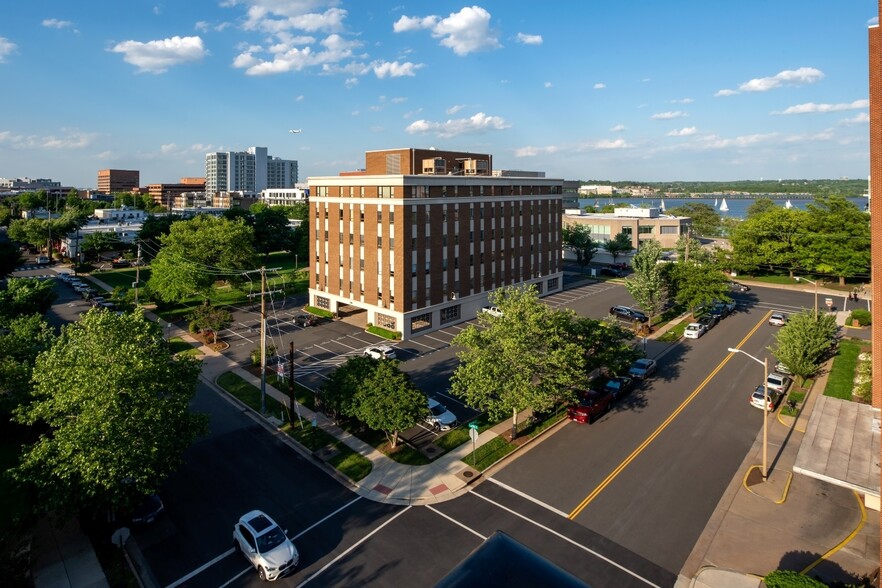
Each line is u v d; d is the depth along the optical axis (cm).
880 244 1792
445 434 3338
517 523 2466
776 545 2300
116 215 15125
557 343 3219
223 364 4675
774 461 3017
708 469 2933
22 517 2330
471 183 6125
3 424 2967
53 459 2136
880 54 1731
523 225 7069
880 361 1797
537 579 936
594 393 3738
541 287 7581
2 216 15412
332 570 2166
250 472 2927
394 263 5459
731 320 6122
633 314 6119
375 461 3025
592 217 11750
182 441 2467
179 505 2619
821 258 7925
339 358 4828
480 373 3044
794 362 3994
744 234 8725
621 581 2089
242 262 6862
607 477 2856
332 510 2578
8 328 3944
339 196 6066
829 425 2778
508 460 3053
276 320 6169
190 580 2117
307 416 3603
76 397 2202
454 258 5991
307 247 10675
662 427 3447
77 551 2291
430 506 2605
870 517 2497
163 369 2505
